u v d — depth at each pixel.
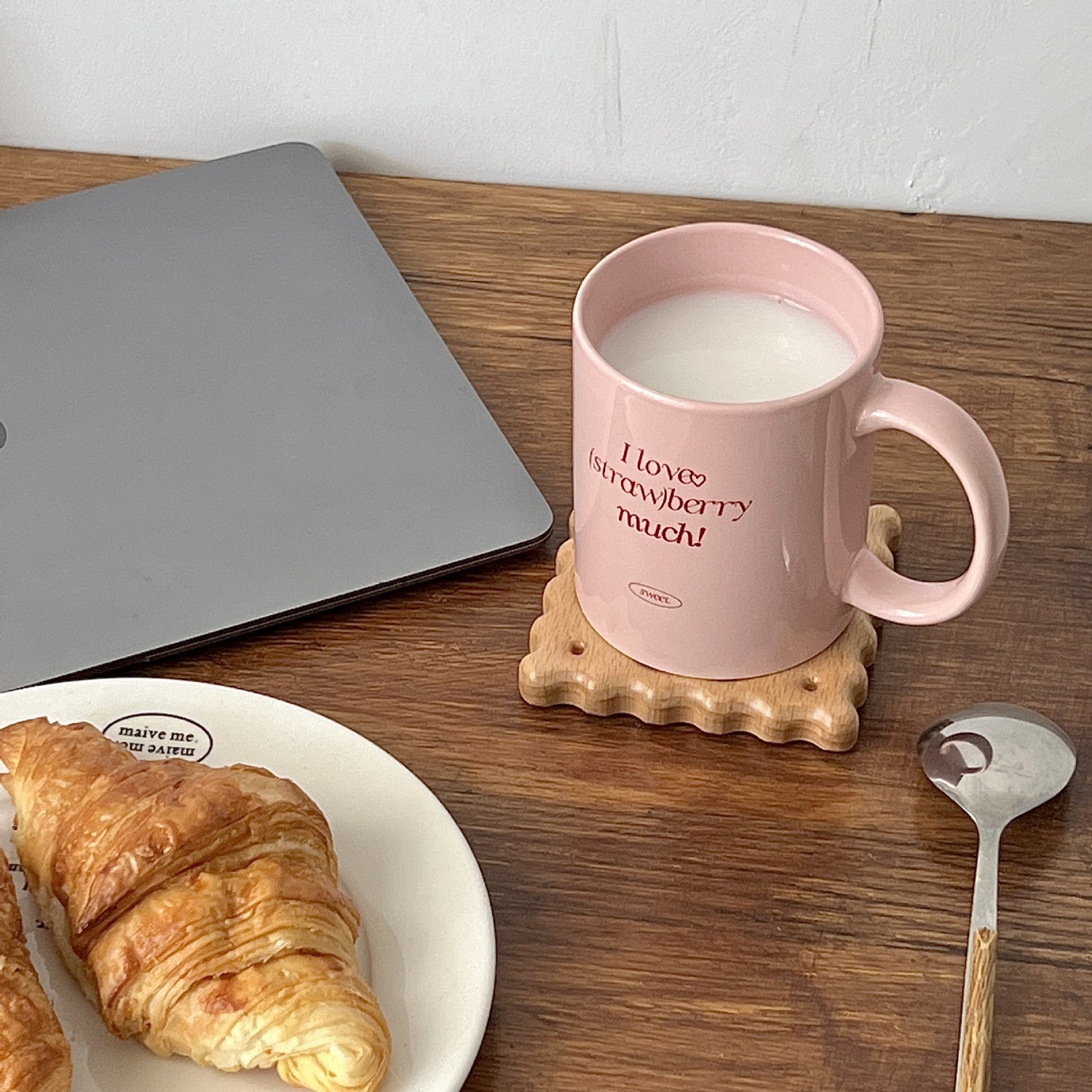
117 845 0.47
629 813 0.56
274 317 0.77
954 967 0.51
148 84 0.91
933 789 0.57
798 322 0.57
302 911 0.47
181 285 0.79
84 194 0.86
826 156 0.88
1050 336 0.77
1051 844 0.55
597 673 0.59
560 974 0.51
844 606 0.59
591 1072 0.49
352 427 0.71
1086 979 0.51
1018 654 0.61
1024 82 0.82
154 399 0.72
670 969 0.51
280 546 0.65
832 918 0.53
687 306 0.58
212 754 0.55
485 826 0.56
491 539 0.65
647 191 0.91
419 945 0.49
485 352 0.77
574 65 0.86
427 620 0.64
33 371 0.74
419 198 0.89
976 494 0.51
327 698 0.61
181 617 0.62
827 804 0.56
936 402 0.51
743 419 0.50
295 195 0.86
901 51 0.82
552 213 0.88
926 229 0.86
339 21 0.86
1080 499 0.68
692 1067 0.49
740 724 0.59
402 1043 0.47
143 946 0.46
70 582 0.63
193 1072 0.47
